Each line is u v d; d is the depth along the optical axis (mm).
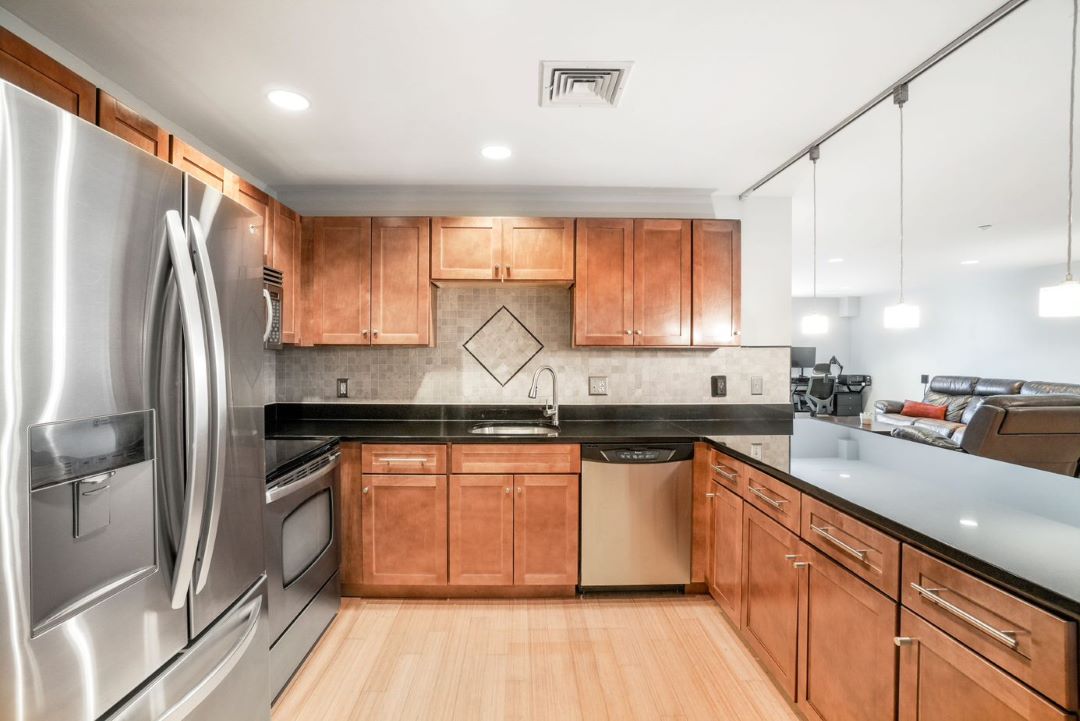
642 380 3002
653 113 1972
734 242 2738
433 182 2805
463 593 2482
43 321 738
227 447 1195
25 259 714
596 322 2699
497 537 2430
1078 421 1940
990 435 2006
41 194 736
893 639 1198
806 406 9242
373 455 2418
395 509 2428
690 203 2979
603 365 2998
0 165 681
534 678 1877
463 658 1998
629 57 1589
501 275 2664
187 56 1583
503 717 1681
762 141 2244
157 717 948
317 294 2639
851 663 1355
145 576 929
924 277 7156
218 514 1063
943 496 1354
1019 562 927
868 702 1285
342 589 2498
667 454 2438
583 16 1392
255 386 1337
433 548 2428
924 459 1825
